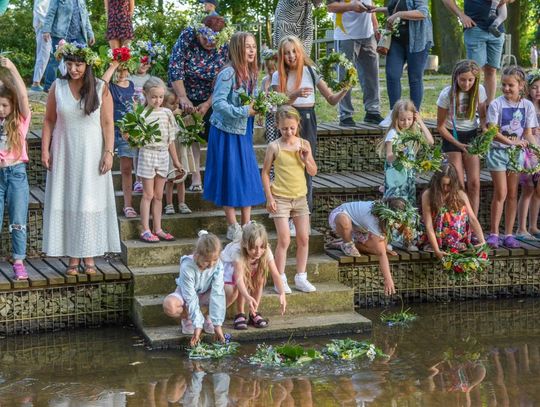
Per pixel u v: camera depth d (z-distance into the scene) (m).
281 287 7.26
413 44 9.79
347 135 10.04
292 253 8.11
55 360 6.64
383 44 9.78
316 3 9.32
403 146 8.10
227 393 5.91
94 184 7.44
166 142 7.88
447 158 8.71
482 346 6.95
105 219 7.52
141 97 8.45
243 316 7.16
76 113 7.34
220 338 6.89
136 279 7.48
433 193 8.18
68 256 7.48
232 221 7.93
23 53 15.46
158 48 8.88
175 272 7.56
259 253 7.00
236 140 7.80
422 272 8.31
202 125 8.16
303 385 6.07
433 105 12.34
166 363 6.55
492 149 8.54
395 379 6.19
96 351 6.85
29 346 7.01
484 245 8.22
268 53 8.59
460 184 8.47
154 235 7.95
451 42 20.69
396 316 7.82
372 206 8.01
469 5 9.97
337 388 6.00
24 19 15.61
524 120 8.57
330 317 7.46
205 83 8.42
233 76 7.70
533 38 25.39
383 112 11.64
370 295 8.20
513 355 6.73
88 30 11.29
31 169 9.07
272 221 8.44
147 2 17.92
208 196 7.89
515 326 7.52
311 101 8.20
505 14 10.02
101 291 7.55
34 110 10.81
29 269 7.70
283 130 7.53
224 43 8.26
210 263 6.79
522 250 8.48
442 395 5.88
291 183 7.54
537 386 6.05
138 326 7.34
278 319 7.40
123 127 7.56
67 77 7.39
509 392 5.93
